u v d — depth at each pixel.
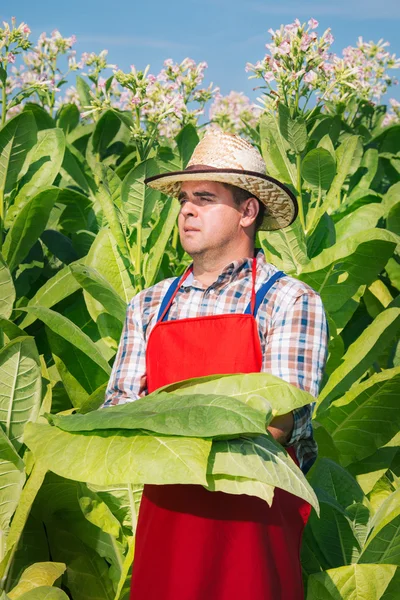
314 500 1.97
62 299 4.04
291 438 2.18
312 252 4.06
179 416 1.90
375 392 3.46
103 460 2.00
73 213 4.77
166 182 2.43
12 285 3.49
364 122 6.46
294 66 3.98
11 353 2.83
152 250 3.69
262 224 2.55
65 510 3.01
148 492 2.19
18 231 3.87
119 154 6.06
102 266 3.71
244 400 2.01
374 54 6.24
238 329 2.21
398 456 3.99
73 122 5.96
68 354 3.47
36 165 4.09
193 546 2.06
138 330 2.42
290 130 3.82
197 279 2.38
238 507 2.08
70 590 3.04
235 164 2.32
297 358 2.17
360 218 4.23
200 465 1.89
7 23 4.29
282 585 2.12
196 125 4.86
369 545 2.84
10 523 2.91
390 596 2.86
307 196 4.27
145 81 4.18
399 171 5.88
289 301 2.23
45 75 5.55
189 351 2.23
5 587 2.78
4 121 4.35
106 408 2.14
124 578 2.55
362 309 4.84
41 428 2.22
